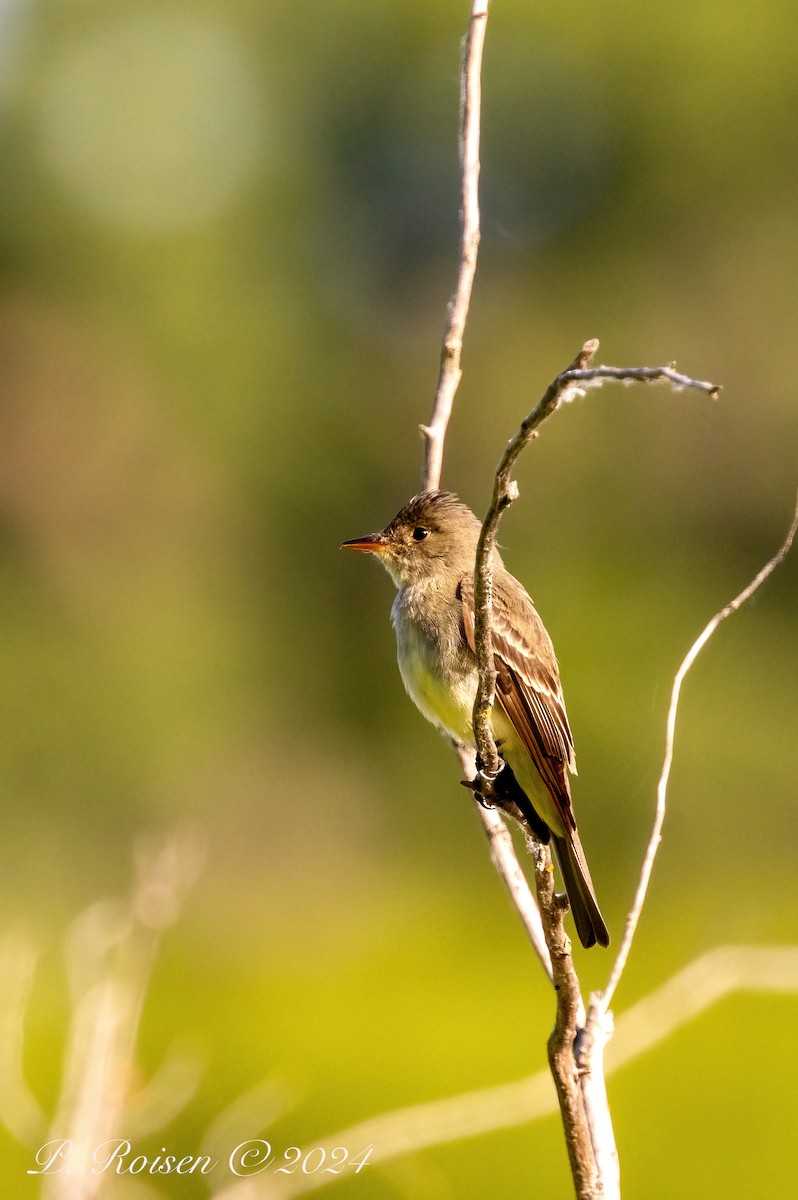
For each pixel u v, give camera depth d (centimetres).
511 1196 862
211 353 2309
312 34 2542
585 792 1758
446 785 1925
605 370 320
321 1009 1334
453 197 2483
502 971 1470
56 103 2395
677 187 2388
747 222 2366
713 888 1664
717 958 471
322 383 2369
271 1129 974
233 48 2527
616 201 2412
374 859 1894
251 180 2478
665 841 1720
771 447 2130
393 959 1548
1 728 1822
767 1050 1054
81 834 1783
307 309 2431
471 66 490
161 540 2147
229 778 1923
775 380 2198
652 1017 468
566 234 2439
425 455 502
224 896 1789
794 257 2330
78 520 2130
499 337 2406
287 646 2106
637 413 2197
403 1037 1221
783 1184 906
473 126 493
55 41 2430
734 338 2281
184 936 1603
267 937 1684
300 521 2239
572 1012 381
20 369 2214
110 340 2267
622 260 2397
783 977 468
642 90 2394
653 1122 967
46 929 1551
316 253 2497
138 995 466
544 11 2406
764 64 2372
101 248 2328
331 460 2306
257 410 2289
